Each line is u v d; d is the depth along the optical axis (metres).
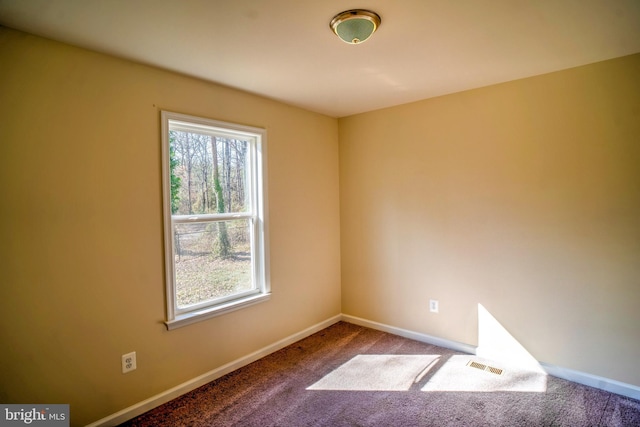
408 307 3.39
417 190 3.27
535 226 2.65
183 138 2.54
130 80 2.17
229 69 2.34
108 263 2.08
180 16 1.64
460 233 3.02
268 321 3.08
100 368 2.06
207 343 2.60
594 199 2.40
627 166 2.28
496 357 2.87
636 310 2.29
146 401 2.25
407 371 2.72
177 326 2.40
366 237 3.67
